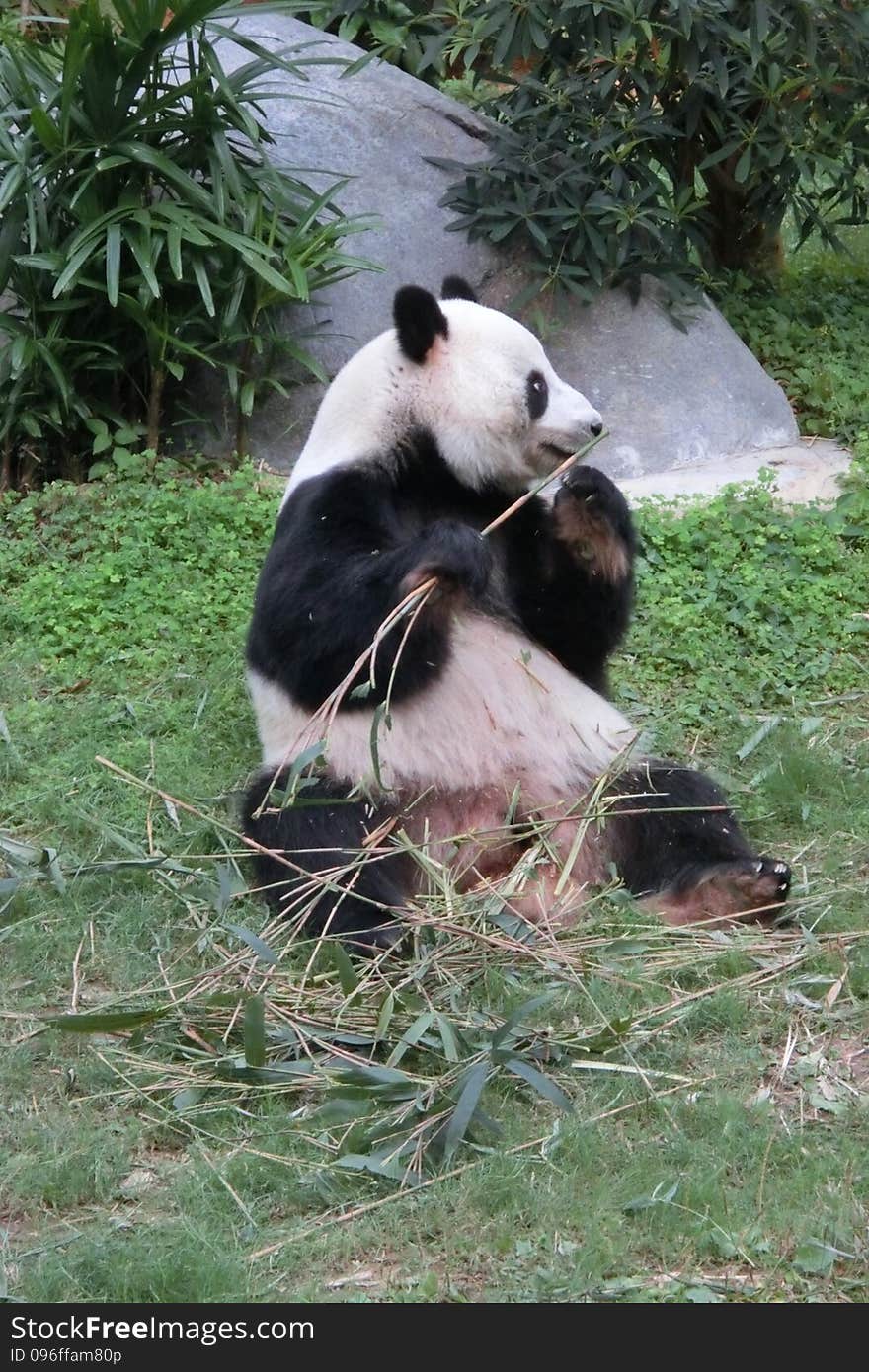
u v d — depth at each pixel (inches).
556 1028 228.1
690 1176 194.5
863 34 485.7
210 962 247.4
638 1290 175.9
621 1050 222.1
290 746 264.1
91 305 458.0
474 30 492.7
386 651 255.1
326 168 505.0
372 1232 187.2
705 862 263.0
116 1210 194.1
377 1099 209.8
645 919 256.1
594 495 273.9
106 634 376.5
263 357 476.4
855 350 540.4
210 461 464.4
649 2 458.0
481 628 273.9
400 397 281.9
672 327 494.9
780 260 604.4
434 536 251.0
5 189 434.6
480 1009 230.5
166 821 294.0
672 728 336.5
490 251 502.6
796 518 415.2
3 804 301.3
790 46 482.3
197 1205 191.8
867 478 437.7
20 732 330.3
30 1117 210.8
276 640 264.5
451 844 263.1
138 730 335.0
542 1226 187.5
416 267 497.7
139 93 484.7
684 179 534.6
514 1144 202.8
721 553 401.4
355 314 487.5
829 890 269.7
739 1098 211.6
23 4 560.1
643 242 497.7
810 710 350.6
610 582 282.5
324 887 245.4
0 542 415.5
